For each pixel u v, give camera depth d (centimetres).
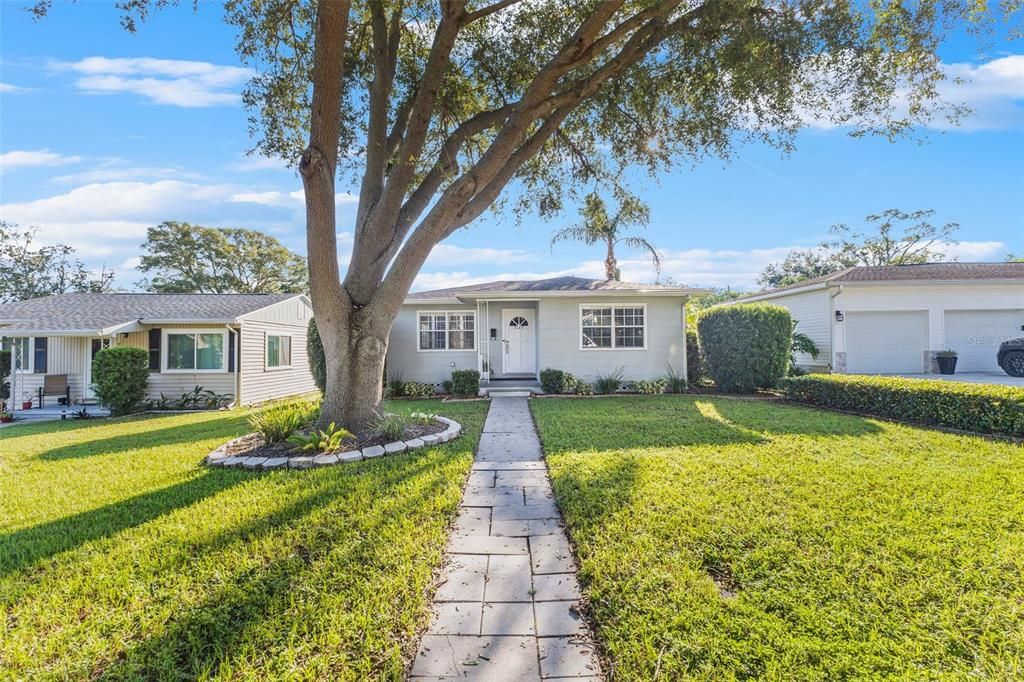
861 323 1533
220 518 383
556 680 210
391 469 510
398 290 653
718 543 321
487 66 816
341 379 648
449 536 360
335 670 214
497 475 512
